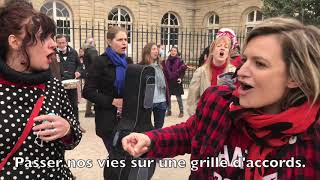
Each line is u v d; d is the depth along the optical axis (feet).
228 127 3.87
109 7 79.00
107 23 79.10
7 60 5.31
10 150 5.15
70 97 16.84
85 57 24.48
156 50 14.98
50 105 5.55
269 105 3.67
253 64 3.53
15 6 5.19
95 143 18.72
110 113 11.06
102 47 76.38
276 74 3.43
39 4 68.95
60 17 72.69
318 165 3.42
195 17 93.76
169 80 26.63
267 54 3.42
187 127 4.74
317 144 3.42
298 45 3.36
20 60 5.25
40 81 5.35
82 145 18.29
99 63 11.08
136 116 9.28
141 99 9.23
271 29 3.47
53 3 71.36
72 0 73.15
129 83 9.39
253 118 3.51
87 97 11.09
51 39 5.35
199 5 92.58
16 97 5.20
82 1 74.33
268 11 45.83
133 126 9.16
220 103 4.05
